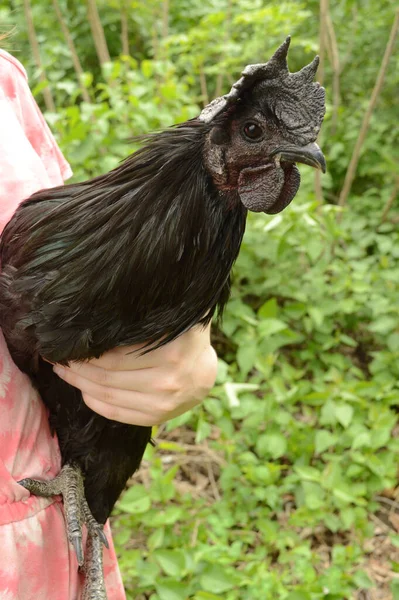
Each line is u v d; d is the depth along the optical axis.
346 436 1.37
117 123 1.78
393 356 1.54
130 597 1.12
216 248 0.65
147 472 1.40
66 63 2.13
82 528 0.76
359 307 1.60
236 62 1.87
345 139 2.10
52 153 0.79
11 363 0.69
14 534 0.66
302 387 1.46
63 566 0.71
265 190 0.65
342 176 2.15
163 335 0.66
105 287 0.64
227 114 0.64
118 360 0.68
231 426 1.35
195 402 0.70
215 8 2.05
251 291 1.61
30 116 0.77
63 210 0.66
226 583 1.09
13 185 0.70
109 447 0.78
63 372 0.70
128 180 0.65
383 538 1.30
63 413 0.76
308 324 1.55
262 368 1.42
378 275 1.64
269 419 1.36
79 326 0.66
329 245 1.65
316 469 1.33
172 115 1.65
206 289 0.66
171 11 2.30
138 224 0.64
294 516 1.25
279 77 0.63
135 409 0.70
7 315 0.68
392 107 2.16
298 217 1.51
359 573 1.14
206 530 1.22
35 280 0.67
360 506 1.32
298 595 1.06
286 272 1.63
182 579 1.13
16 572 0.65
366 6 2.23
